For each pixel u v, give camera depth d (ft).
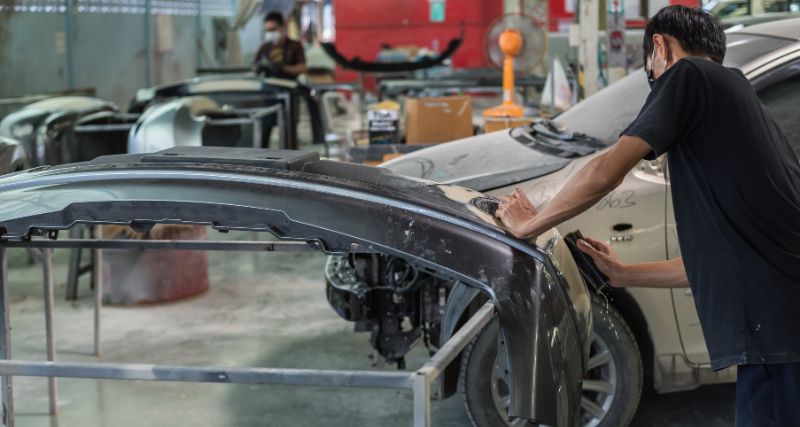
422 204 8.61
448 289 12.29
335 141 43.50
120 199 8.75
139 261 20.11
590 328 9.26
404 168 14.76
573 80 26.11
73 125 23.08
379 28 42.60
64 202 8.85
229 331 18.33
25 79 36.27
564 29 39.42
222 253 25.41
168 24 56.80
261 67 39.88
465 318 11.71
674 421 13.84
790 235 7.98
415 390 6.57
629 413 12.50
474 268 8.44
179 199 8.64
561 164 13.24
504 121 21.38
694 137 7.98
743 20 22.58
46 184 9.04
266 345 17.44
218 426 13.79
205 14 67.72
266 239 26.99
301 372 6.83
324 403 14.71
